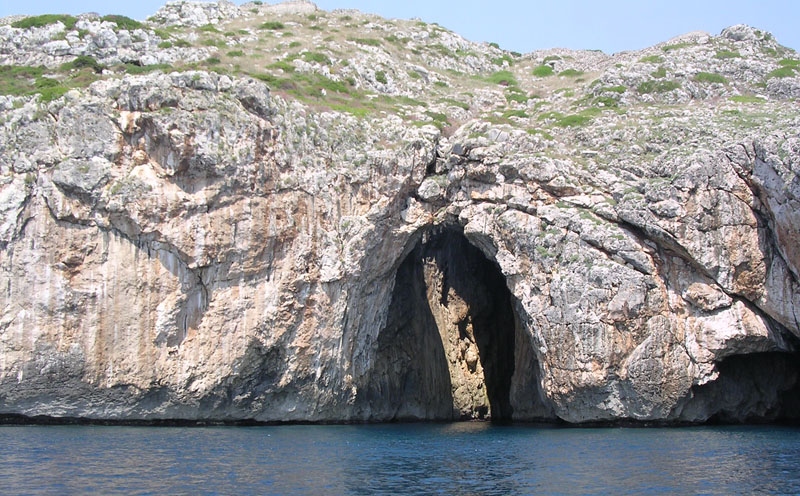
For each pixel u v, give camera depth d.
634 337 43.03
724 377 46.84
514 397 54.16
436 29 85.81
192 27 74.06
